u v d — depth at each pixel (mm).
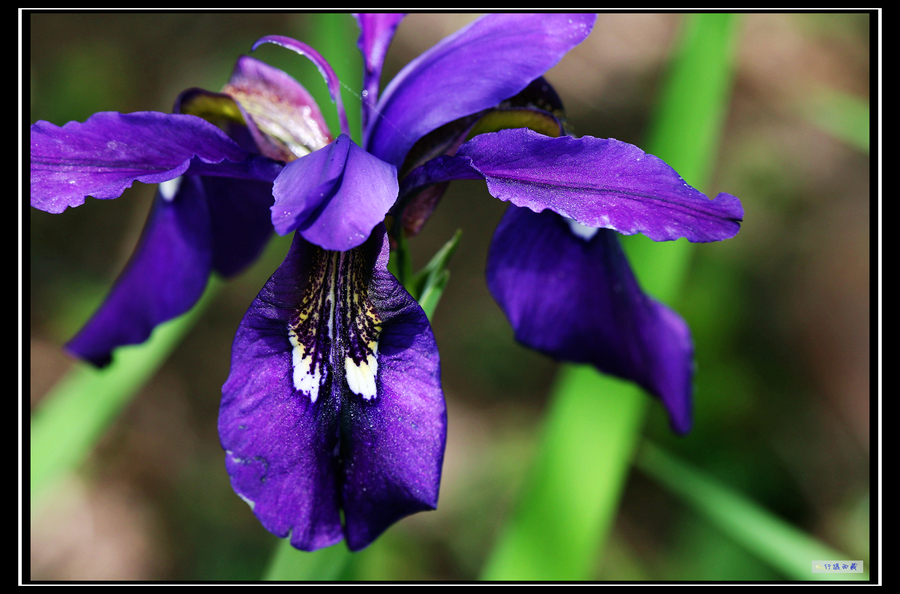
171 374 586
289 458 260
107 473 535
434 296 285
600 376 316
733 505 320
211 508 539
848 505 535
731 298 592
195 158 266
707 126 313
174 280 305
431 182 272
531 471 315
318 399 262
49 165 267
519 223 297
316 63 281
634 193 260
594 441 315
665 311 299
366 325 264
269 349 260
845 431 569
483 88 278
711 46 313
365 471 261
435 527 539
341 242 255
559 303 302
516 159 264
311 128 288
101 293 590
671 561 513
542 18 282
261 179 274
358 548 263
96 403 332
